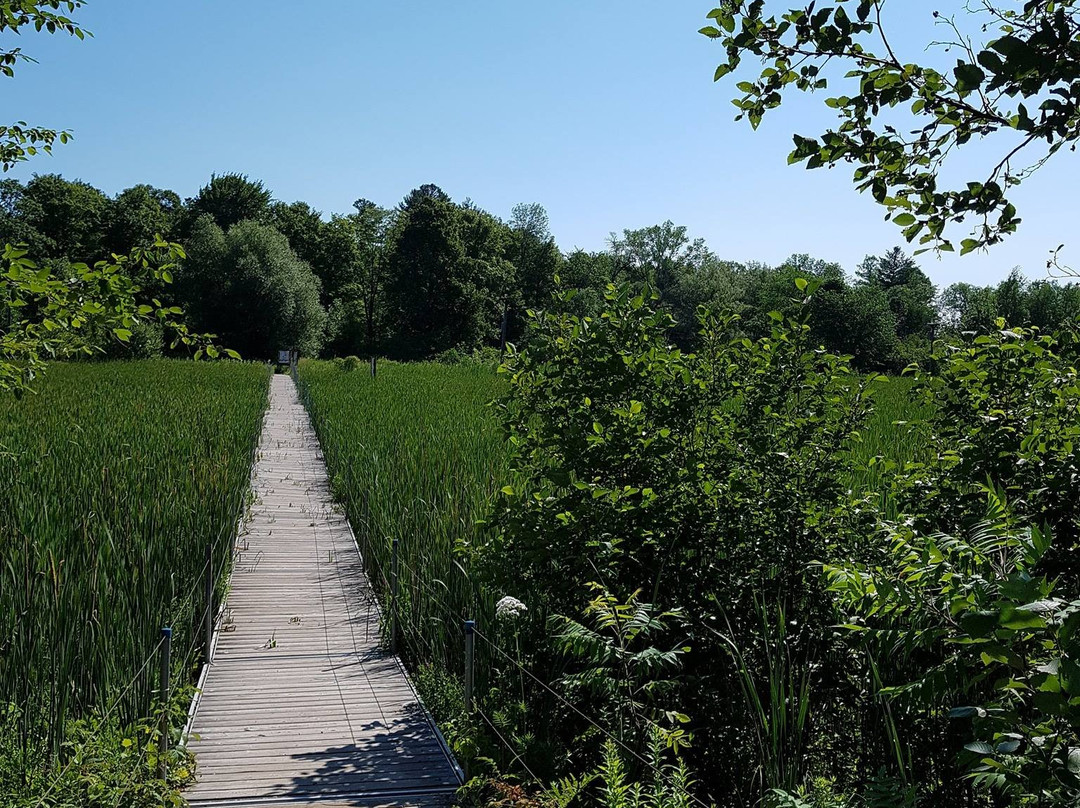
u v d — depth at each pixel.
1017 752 3.03
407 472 13.95
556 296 7.62
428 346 82.50
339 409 26.89
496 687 7.40
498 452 15.26
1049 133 3.41
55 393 26.94
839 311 67.38
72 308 5.94
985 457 5.88
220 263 68.19
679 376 7.35
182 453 15.12
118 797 5.02
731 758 6.00
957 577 3.59
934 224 4.07
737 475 6.95
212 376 41.66
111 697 6.50
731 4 4.08
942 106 3.80
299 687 7.93
